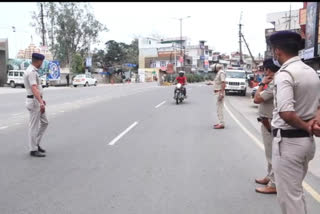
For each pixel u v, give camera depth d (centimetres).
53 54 5953
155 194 523
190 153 795
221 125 1168
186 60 8606
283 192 330
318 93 326
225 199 506
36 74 725
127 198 505
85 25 6075
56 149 816
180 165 689
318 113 304
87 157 743
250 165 695
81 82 4781
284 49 329
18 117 1376
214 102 2194
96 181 581
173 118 1411
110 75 7194
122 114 1515
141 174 624
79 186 555
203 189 548
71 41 6047
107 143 892
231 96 2895
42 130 759
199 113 1596
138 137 984
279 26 3822
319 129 298
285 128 323
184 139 966
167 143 906
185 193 529
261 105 540
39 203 484
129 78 7600
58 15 5828
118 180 588
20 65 4878
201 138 984
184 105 1970
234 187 559
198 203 489
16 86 4403
